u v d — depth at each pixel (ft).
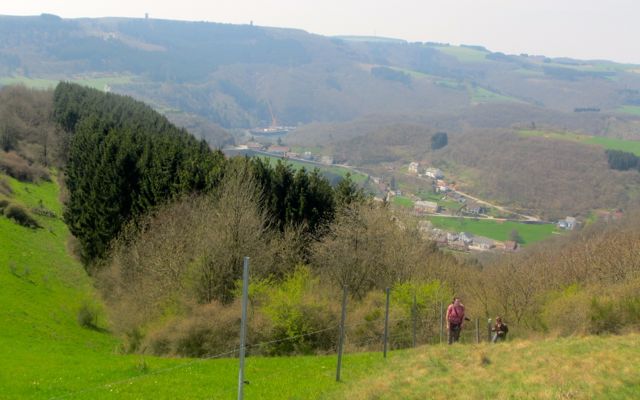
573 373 68.28
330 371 81.15
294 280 121.70
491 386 65.46
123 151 206.69
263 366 86.53
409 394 64.85
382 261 165.27
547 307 120.47
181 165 200.64
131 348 122.72
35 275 180.04
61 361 92.02
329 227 180.55
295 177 191.93
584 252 175.63
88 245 200.75
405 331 116.16
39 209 252.62
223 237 138.00
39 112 385.50
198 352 108.37
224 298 131.03
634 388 62.18
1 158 293.23
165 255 142.92
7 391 71.67
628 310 108.88
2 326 128.16
